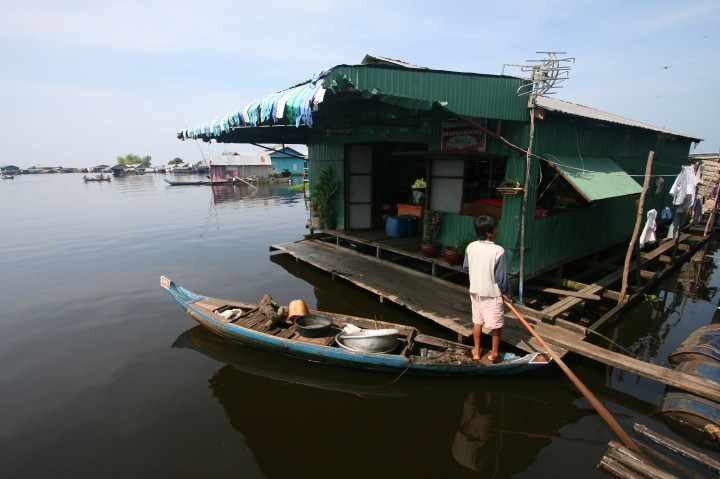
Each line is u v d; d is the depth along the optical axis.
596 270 8.58
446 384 4.84
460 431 4.13
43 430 4.09
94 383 4.97
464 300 6.58
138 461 3.68
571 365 5.06
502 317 4.63
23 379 5.08
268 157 46.12
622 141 9.05
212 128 7.63
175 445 3.89
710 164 14.19
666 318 6.79
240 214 20.05
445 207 7.95
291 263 10.50
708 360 4.39
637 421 4.11
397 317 6.79
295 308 5.82
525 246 6.48
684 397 3.99
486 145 6.75
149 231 15.31
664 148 11.65
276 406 4.53
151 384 4.95
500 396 4.64
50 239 13.86
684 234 11.41
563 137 6.90
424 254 7.93
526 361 4.62
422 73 4.82
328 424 4.23
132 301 7.83
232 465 3.64
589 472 3.51
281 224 16.94
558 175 6.77
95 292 8.37
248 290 8.44
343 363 4.99
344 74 4.29
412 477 3.52
